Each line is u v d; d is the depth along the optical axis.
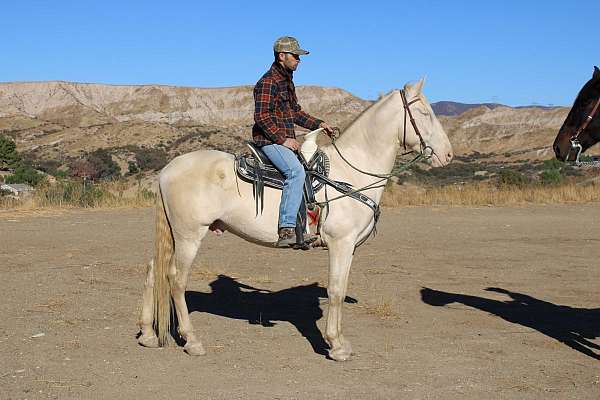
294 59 7.26
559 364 7.43
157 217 7.46
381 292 11.04
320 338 8.30
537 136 104.44
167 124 100.00
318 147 7.59
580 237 17.81
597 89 7.14
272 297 10.61
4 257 13.65
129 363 7.23
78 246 15.17
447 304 10.28
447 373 7.05
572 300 10.70
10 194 25.23
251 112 147.12
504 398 6.36
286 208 7.17
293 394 6.37
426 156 7.58
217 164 7.30
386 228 19.31
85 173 45.03
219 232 7.75
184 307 7.54
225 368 7.11
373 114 7.60
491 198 27.12
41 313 9.27
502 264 13.82
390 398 6.30
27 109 154.88
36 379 6.68
